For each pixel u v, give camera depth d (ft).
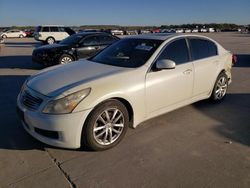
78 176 9.98
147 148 12.11
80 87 10.99
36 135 11.36
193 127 14.47
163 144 12.51
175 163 10.90
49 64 33.47
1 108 17.38
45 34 82.94
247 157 11.44
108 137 11.76
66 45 33.94
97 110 11.12
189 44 15.64
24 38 135.13
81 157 11.25
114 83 11.70
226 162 11.02
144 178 9.89
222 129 14.26
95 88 11.15
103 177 9.93
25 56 49.21
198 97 16.34
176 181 9.73
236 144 12.60
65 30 85.87
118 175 10.06
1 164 10.69
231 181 9.76
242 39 104.73
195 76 15.42
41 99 11.00
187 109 17.17
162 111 13.98
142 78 12.66
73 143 10.85
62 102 10.60
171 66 12.91
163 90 13.55
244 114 16.52
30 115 11.04
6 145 12.21
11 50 62.90
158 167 10.61
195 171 10.36
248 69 32.27
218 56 17.56
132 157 11.32
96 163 10.84
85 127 11.02
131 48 14.79
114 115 11.76
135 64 13.41
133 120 12.62
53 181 9.68
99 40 35.73
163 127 14.39
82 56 34.55
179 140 12.94
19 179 9.77
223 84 18.56
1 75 29.25
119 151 11.79
